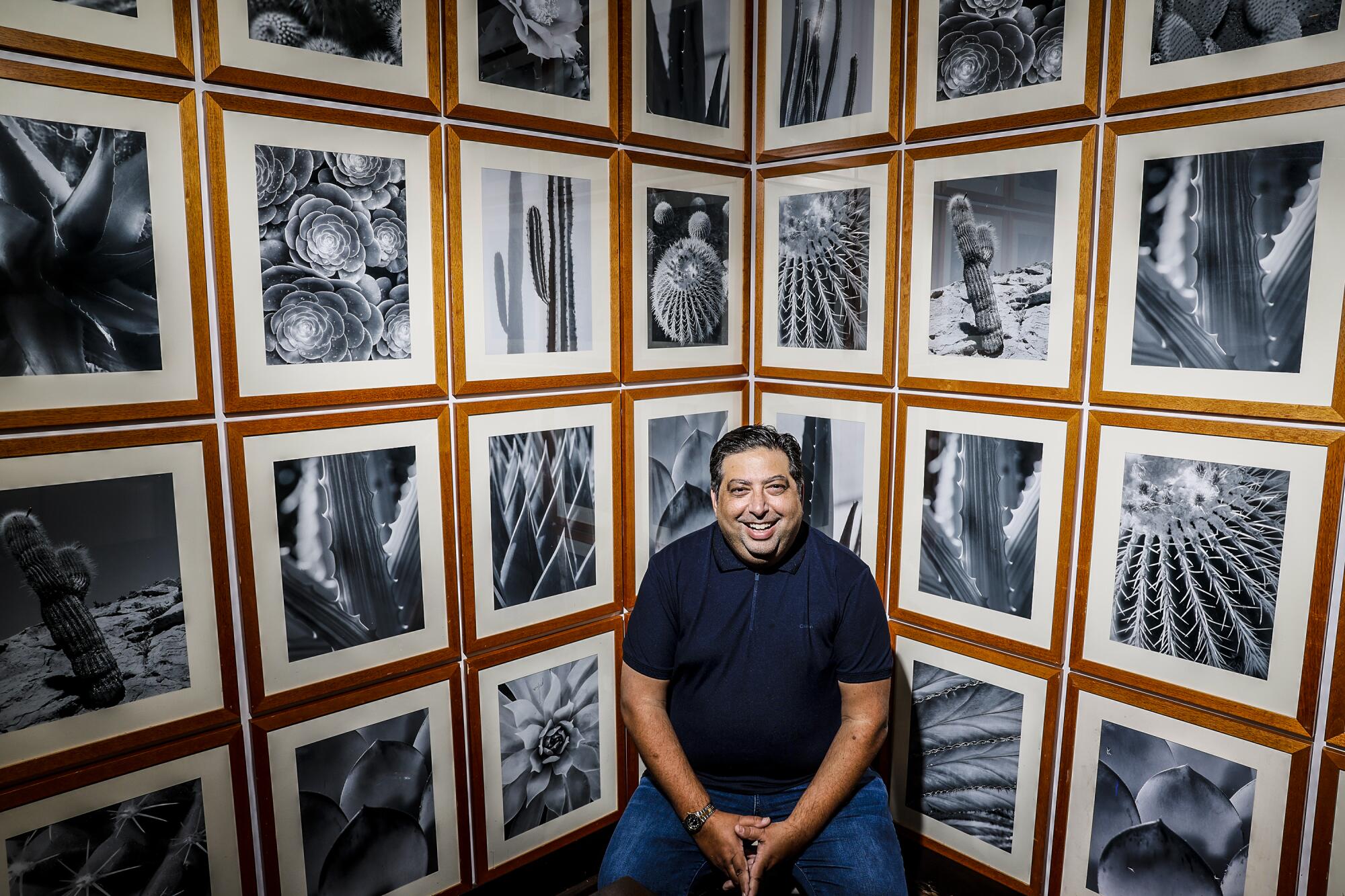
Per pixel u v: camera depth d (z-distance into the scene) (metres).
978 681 1.88
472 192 1.69
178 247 1.38
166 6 1.32
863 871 1.48
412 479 1.69
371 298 1.59
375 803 1.72
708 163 2.10
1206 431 1.50
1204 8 1.43
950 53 1.76
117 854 1.43
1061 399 1.68
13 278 1.24
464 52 1.65
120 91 1.29
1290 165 1.37
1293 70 1.35
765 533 1.55
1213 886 1.59
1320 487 1.39
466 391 1.73
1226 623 1.52
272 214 1.46
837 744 1.57
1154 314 1.55
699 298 2.12
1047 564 1.74
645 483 2.08
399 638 1.71
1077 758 1.74
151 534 1.41
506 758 1.91
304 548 1.57
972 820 1.93
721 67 2.09
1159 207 1.52
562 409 1.90
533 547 1.89
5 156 1.21
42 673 1.33
